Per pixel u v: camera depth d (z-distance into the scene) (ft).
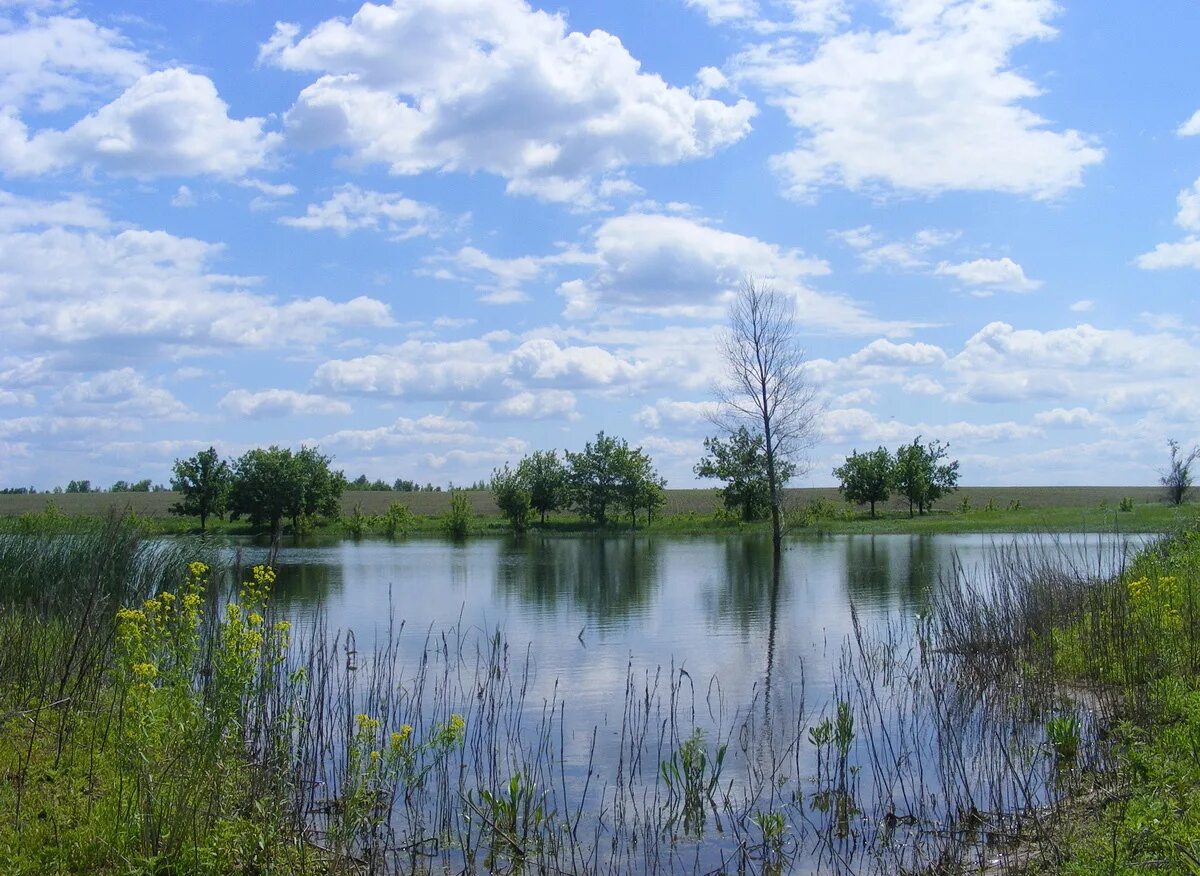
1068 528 205.57
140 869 25.31
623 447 276.62
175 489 255.70
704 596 109.19
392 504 277.23
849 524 261.65
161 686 31.27
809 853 33.17
